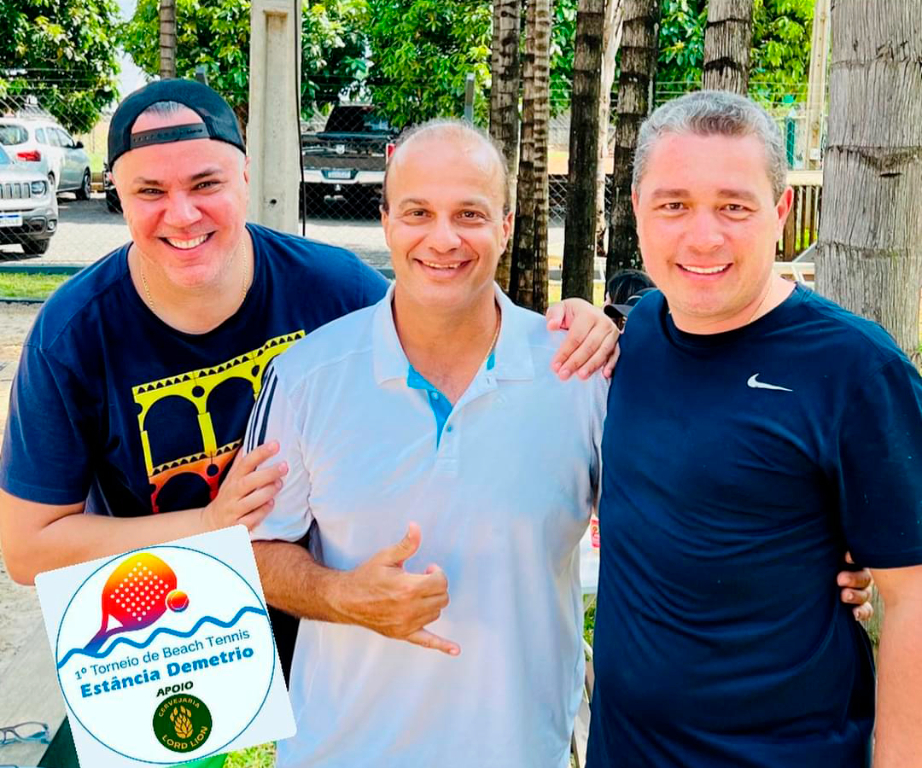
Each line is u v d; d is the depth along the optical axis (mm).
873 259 3178
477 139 2141
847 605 1944
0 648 4129
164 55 10836
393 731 2180
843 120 3186
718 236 1848
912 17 3012
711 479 1890
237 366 2559
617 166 6254
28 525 2465
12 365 8656
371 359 2188
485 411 2150
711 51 4914
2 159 13492
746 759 1889
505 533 2137
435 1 17594
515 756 2166
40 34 20016
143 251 2357
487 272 2148
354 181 17656
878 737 1857
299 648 2363
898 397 1805
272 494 2242
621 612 2027
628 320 2221
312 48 19078
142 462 2547
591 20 7367
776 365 1881
